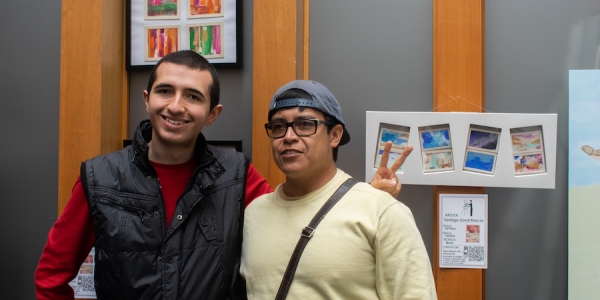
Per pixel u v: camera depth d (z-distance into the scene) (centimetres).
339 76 152
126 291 98
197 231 104
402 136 143
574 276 139
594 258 138
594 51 142
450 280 142
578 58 143
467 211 142
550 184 136
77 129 153
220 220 107
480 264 141
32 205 161
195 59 109
